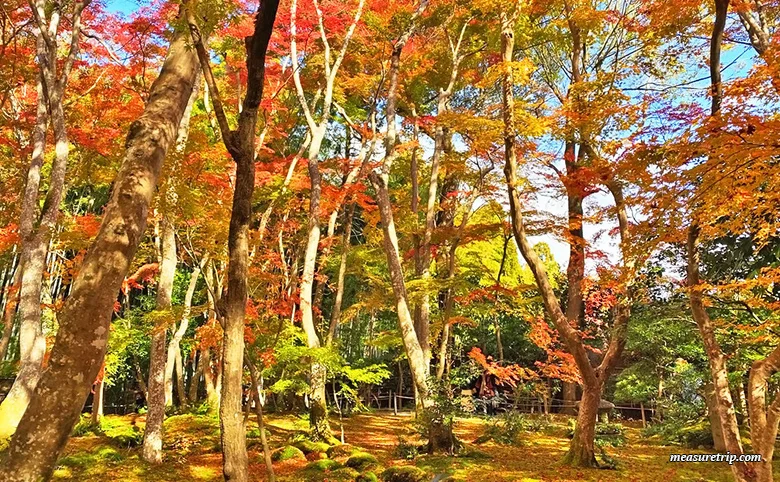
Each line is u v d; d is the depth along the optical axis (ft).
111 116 36.22
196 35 13.53
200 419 40.65
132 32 32.22
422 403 33.06
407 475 25.14
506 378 44.37
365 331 67.67
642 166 19.48
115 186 13.21
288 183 41.34
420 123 44.86
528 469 28.14
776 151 15.24
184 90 15.26
